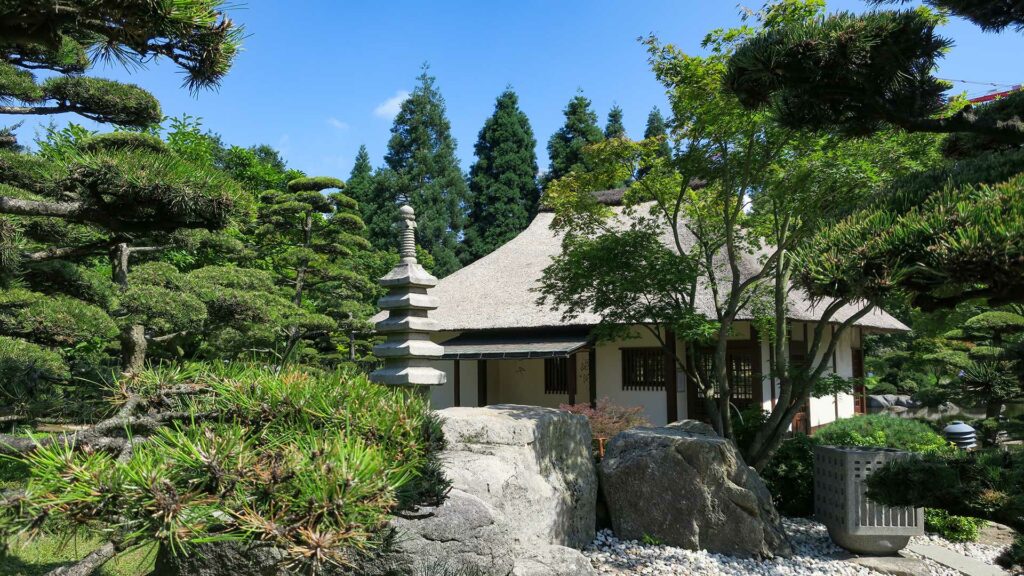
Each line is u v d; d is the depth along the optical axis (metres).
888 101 4.15
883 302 2.88
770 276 11.70
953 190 2.85
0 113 5.45
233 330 10.83
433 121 41.72
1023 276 2.39
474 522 4.71
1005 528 9.34
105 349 11.31
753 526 7.25
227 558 4.18
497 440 6.95
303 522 1.68
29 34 2.65
